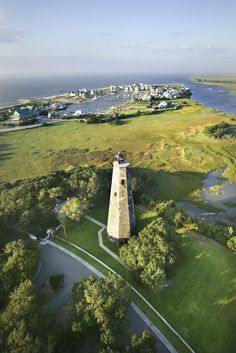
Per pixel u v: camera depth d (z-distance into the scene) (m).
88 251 54.59
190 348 38.56
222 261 51.25
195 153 112.81
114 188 50.72
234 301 44.38
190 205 79.50
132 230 54.22
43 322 36.62
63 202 68.38
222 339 39.72
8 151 128.38
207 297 45.06
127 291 40.56
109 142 134.62
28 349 31.89
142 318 41.94
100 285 40.41
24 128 166.00
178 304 44.06
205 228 58.25
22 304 36.62
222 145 120.31
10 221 61.72
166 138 135.00
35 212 61.06
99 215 64.75
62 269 50.62
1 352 32.72
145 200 67.62
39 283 47.34
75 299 40.53
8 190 72.25
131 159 113.19
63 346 35.03
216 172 99.75
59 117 196.25
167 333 40.12
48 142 139.12
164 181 92.12
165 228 52.25
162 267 45.91
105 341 34.88
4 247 52.84
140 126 159.25
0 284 43.19
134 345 33.91
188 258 51.59
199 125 153.12
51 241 57.75
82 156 118.69
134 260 47.19
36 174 103.94
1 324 35.16
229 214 74.88
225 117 169.00
